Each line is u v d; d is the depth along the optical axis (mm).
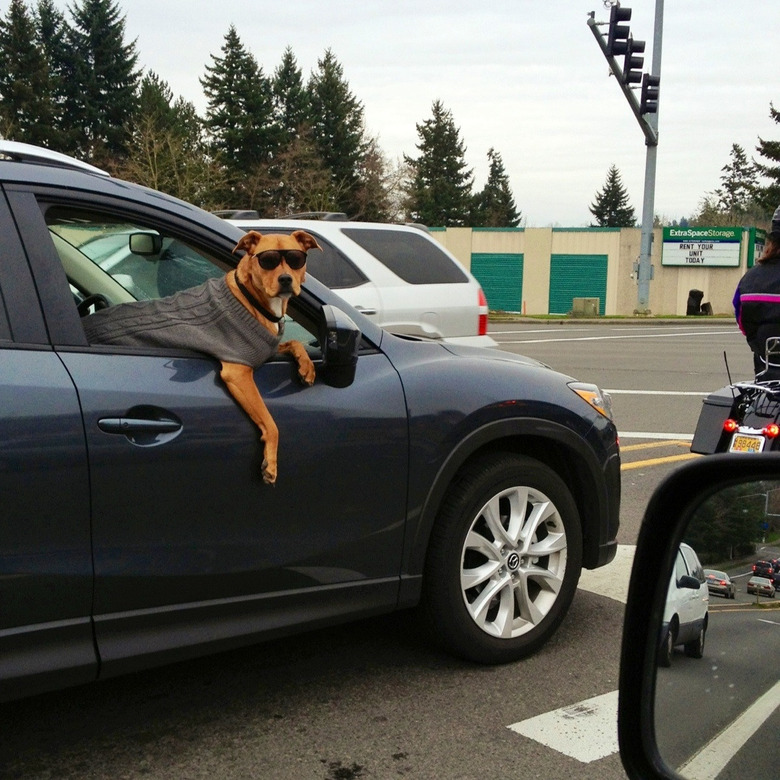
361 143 67875
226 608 2930
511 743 3016
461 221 82562
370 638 3895
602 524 3934
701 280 42312
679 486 1719
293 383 3090
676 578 1702
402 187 67188
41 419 2564
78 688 3387
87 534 2639
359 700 3309
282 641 3859
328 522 3125
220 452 2865
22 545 2531
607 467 3900
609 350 18875
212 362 2939
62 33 63062
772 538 1575
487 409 3486
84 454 2619
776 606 1555
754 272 5422
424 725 3127
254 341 2924
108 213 2912
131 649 2744
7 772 2801
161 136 47469
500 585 3576
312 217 8539
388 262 8023
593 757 2934
